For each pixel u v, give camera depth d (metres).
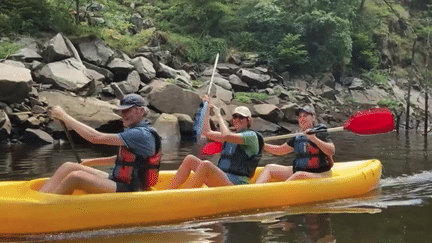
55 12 13.66
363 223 3.66
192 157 4.23
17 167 6.29
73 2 15.02
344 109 16.30
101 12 15.38
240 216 3.93
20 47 11.91
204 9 17.28
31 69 11.25
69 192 3.60
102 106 10.64
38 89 10.70
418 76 21.23
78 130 3.55
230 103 13.27
